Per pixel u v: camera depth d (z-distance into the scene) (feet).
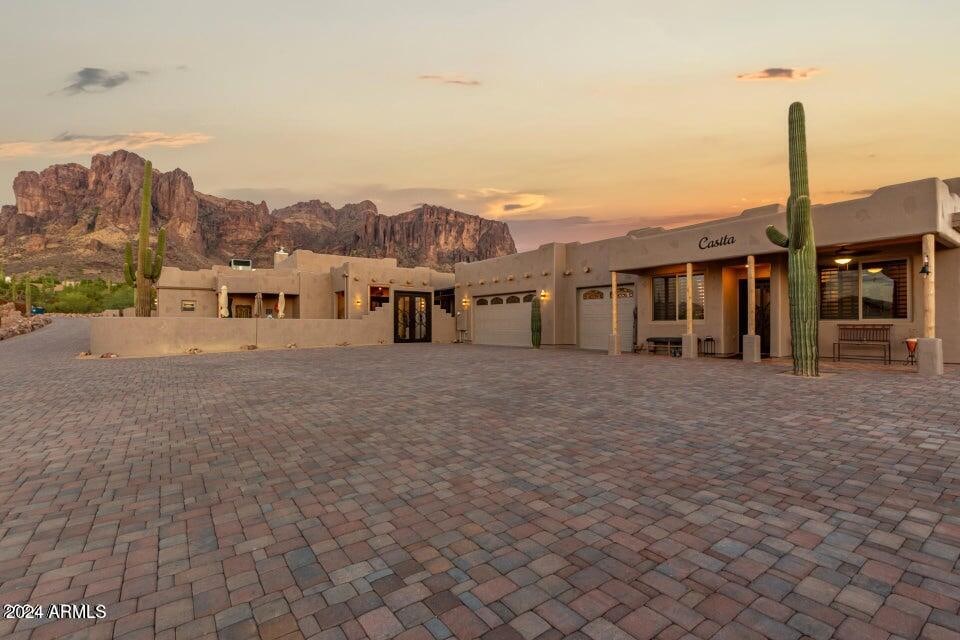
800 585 7.84
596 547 9.36
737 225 45.09
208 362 50.16
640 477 13.41
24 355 58.29
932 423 18.71
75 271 504.84
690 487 12.55
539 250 75.46
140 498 12.39
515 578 8.26
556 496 12.12
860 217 36.78
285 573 8.57
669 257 51.11
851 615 7.00
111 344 58.39
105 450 16.84
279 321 73.67
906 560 8.60
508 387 30.68
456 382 33.37
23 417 22.40
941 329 38.14
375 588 8.02
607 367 42.14
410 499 12.11
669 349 53.88
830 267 43.68
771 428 18.61
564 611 7.26
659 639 6.55
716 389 28.45
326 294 104.37
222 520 10.98
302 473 14.26
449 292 105.50
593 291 69.51
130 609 7.50
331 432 19.16
